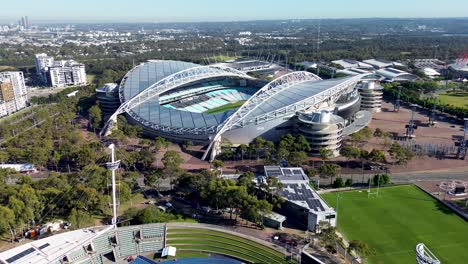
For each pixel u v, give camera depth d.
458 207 166.00
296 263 126.12
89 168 181.62
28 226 145.50
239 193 148.38
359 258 129.50
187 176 170.88
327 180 195.75
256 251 132.75
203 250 135.12
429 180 195.38
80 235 137.62
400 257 130.38
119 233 139.75
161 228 143.88
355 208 164.62
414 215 159.00
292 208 156.25
